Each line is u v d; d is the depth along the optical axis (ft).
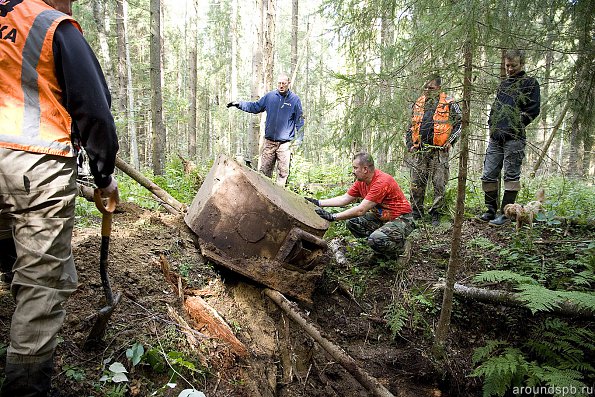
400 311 12.58
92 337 7.39
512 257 13.48
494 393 10.00
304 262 11.30
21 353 5.38
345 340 12.14
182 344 8.33
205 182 13.20
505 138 14.38
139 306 8.75
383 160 10.71
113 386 6.94
